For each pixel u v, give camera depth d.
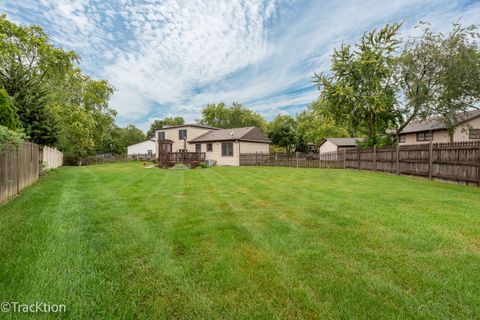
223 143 24.86
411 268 2.60
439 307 2.00
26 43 15.62
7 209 4.97
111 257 2.88
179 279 2.42
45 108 11.52
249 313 1.95
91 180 9.90
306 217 4.48
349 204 5.37
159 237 3.52
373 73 17.95
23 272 2.47
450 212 4.64
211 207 5.31
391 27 17.20
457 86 13.45
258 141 26.06
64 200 5.89
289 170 15.55
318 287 2.28
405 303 2.05
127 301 2.08
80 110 25.44
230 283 2.35
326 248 3.11
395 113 18.48
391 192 6.79
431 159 9.54
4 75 10.74
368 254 2.93
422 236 3.44
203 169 17.38
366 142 18.03
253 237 3.52
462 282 2.32
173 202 5.81
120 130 52.97
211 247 3.18
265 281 2.39
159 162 22.20
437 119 16.20
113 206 5.36
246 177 11.20
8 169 5.81
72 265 2.66
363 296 2.14
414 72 15.05
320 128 34.94
